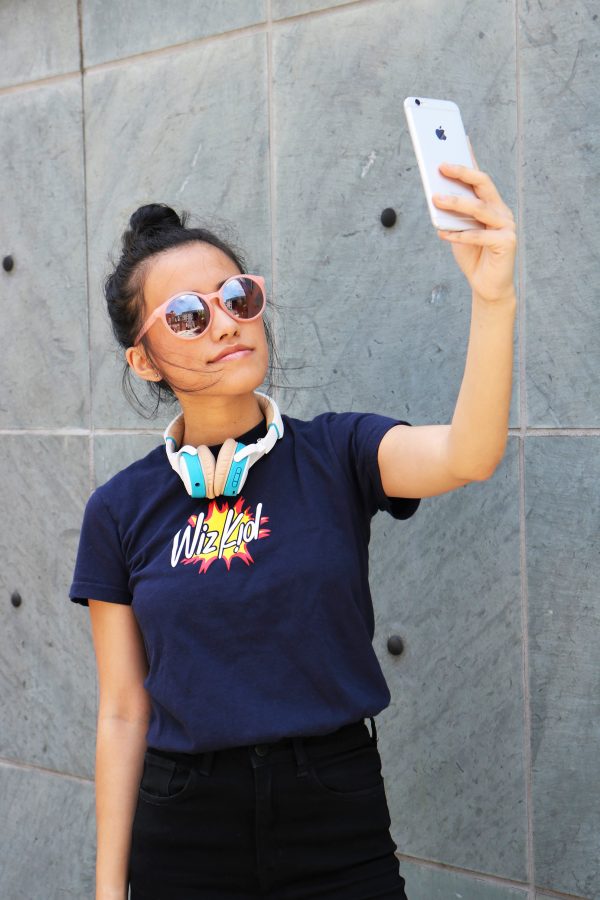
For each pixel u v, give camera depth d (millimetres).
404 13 2635
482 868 2695
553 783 2557
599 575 2443
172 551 1853
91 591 1942
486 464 1607
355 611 1784
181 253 1900
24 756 3713
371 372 2777
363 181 2752
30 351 3572
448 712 2719
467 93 2547
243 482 1837
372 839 1806
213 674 1765
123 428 3348
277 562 1761
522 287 2502
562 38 2391
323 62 2795
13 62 3516
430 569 2723
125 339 2010
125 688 1978
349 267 2799
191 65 3068
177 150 3129
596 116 2359
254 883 1791
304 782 1746
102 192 3330
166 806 1821
